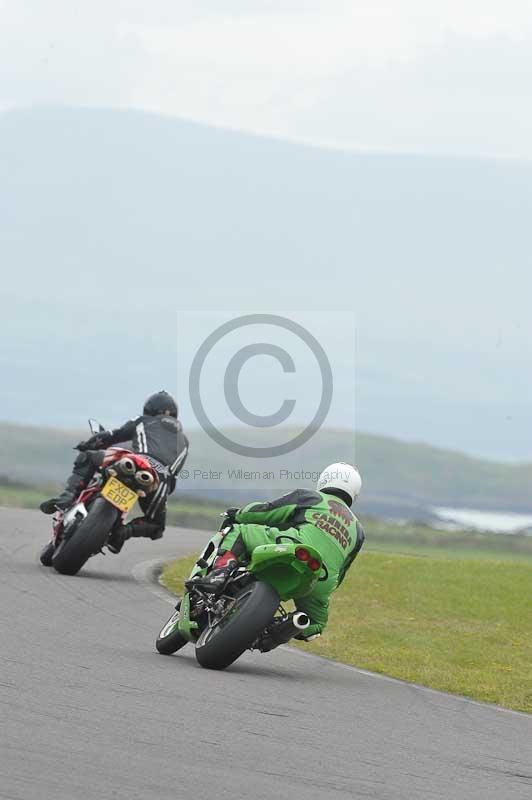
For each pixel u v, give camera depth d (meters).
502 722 30.38
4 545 58.72
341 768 23.11
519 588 61.69
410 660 39.69
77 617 39.03
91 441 50.75
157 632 38.12
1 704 24.70
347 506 35.31
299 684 32.12
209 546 34.19
